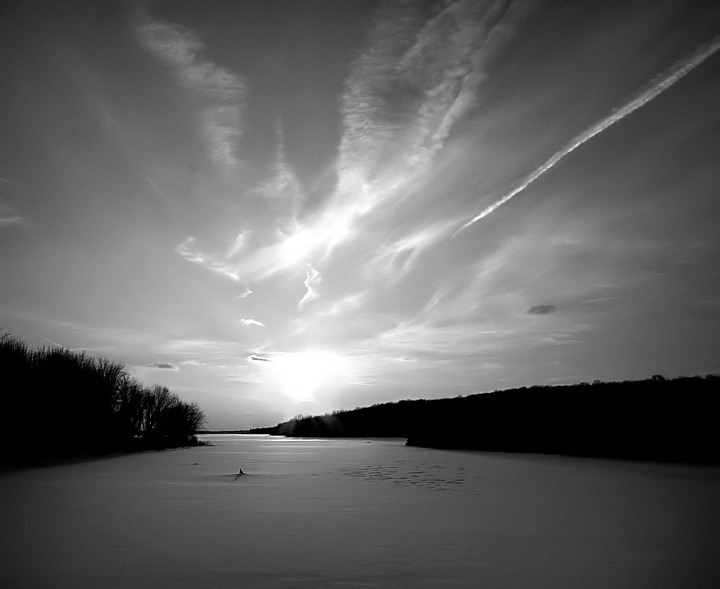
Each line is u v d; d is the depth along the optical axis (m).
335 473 35.28
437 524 16.08
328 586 9.77
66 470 36.38
